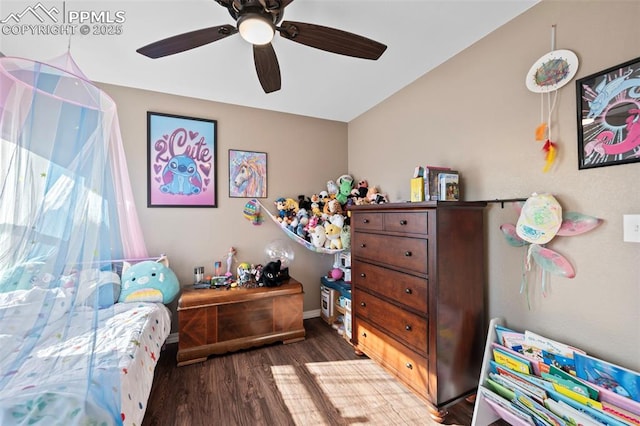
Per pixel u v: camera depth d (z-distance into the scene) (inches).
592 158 50.6
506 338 60.4
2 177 42.5
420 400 68.0
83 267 43.6
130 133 94.4
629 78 46.1
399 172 99.8
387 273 73.9
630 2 46.2
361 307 85.2
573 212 53.3
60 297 41.5
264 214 115.3
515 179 63.4
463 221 64.2
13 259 41.1
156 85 93.0
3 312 38.8
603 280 49.7
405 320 67.9
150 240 97.1
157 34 66.4
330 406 65.8
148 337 62.2
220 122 107.7
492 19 63.6
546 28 57.3
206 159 105.0
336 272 115.0
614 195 48.1
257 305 95.0
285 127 120.0
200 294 89.4
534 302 60.0
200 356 85.8
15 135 44.4
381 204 74.7
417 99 90.9
